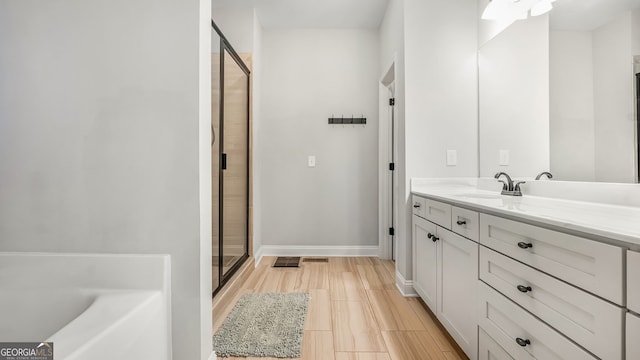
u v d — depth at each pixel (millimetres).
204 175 1457
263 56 3725
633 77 1266
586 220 937
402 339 1832
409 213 2516
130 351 1095
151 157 1399
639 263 702
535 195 1836
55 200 1407
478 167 2512
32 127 1409
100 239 1405
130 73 1396
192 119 1393
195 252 1394
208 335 1505
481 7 2451
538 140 1833
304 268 3268
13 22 1404
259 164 3623
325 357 1651
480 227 1439
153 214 1397
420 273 2316
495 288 1319
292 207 3762
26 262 1359
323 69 3729
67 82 1401
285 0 3148
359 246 3740
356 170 3744
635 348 709
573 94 1587
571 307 906
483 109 2428
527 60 1932
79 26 1400
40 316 1302
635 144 1261
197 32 1389
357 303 2359
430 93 2502
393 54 2938
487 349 1384
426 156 2508
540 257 1035
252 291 2605
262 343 1771
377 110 3715
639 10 1239
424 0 2504
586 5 1516
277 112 3732
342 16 3455
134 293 1299
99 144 1401
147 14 1394
